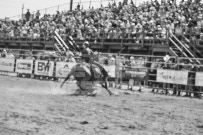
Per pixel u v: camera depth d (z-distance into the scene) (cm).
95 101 1105
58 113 775
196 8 2516
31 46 3550
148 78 1894
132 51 2800
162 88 1808
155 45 2447
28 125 608
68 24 3216
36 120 662
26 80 2011
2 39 3834
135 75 1920
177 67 1798
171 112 952
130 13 2892
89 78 1336
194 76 1709
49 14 3750
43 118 690
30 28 3641
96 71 1333
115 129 633
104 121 712
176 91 1781
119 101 1169
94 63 1366
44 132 562
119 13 2978
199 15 2383
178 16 2502
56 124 639
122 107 984
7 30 3866
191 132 658
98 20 3053
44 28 3403
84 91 1349
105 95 1391
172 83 1780
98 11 3253
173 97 1587
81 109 872
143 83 1995
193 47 2156
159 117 834
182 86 1783
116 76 2003
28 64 2355
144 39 2516
